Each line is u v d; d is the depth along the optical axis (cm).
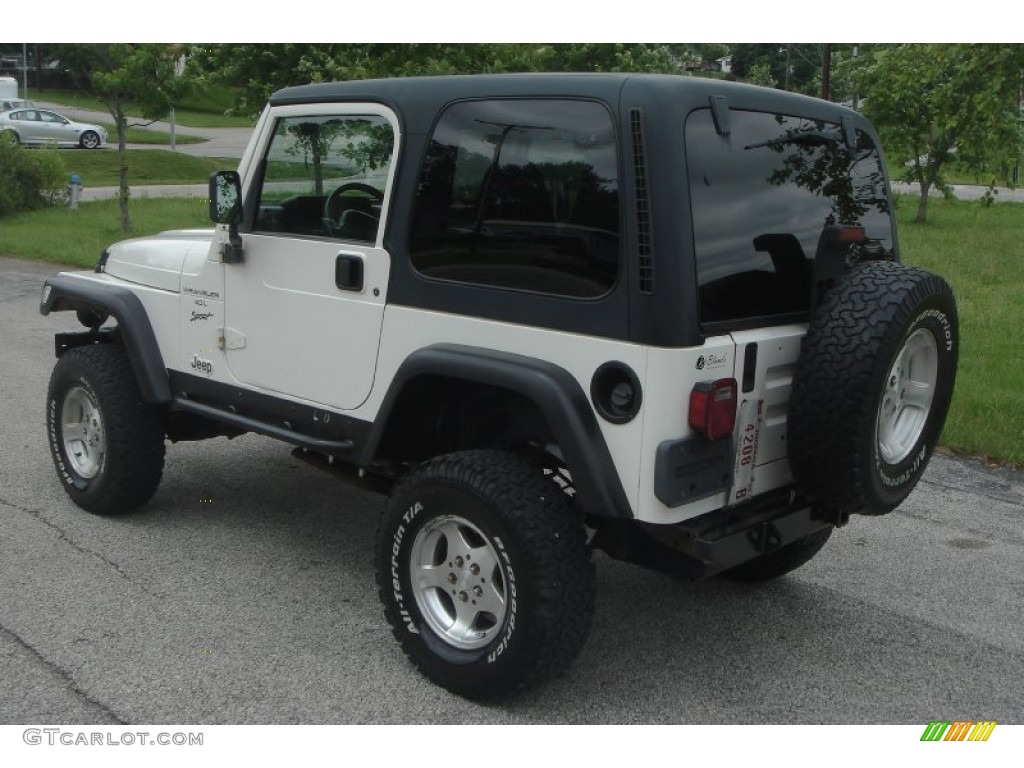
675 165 313
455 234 360
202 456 632
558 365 334
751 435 344
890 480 355
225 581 453
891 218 420
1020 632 428
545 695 367
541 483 340
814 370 334
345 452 406
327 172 406
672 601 452
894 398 358
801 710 362
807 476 344
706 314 325
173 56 1816
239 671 375
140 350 485
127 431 500
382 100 384
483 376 342
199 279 464
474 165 356
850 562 502
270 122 427
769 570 457
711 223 328
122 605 425
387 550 371
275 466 618
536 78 342
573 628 334
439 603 369
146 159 3356
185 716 345
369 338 391
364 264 388
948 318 360
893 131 1919
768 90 361
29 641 392
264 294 432
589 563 338
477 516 341
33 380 816
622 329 317
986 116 1027
